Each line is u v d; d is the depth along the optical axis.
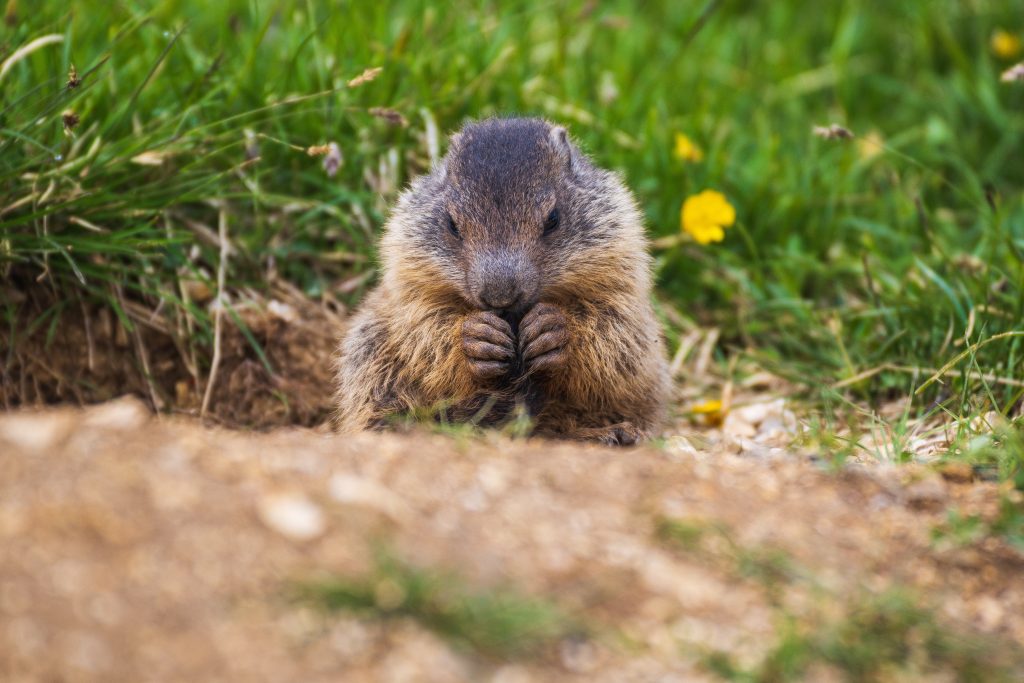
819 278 13.07
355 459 7.09
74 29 12.23
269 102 12.41
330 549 6.24
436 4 13.97
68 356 11.34
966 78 15.52
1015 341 10.15
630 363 10.00
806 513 7.21
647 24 16.55
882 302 12.10
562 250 9.75
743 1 17.89
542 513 6.78
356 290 12.41
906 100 15.96
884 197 14.16
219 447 7.04
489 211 9.66
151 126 11.84
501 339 9.41
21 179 10.77
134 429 7.08
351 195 12.40
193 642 5.60
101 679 5.37
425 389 10.09
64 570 5.87
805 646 6.04
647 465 7.45
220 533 6.21
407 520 6.54
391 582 5.97
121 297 11.35
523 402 9.80
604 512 6.86
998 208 12.74
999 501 7.56
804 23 17.47
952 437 9.48
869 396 11.25
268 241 12.39
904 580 6.79
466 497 6.85
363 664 5.64
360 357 10.48
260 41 12.34
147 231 11.34
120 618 5.66
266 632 5.70
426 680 5.60
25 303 11.18
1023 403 9.86
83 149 11.39
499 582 6.20
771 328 12.73
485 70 13.34
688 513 6.93
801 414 11.09
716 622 6.21
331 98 12.66
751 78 16.42
